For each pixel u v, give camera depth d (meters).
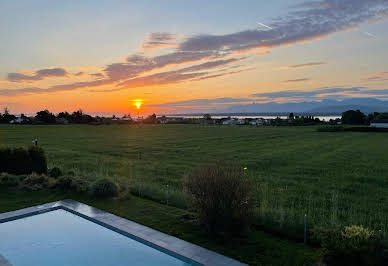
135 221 8.12
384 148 32.06
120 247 7.00
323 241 5.73
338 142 39.44
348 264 5.29
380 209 10.86
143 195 10.94
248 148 32.38
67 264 6.41
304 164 21.69
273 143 38.22
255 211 7.78
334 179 16.50
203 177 7.41
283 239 7.05
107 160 23.28
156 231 7.35
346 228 5.77
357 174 17.94
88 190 11.15
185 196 9.06
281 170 19.28
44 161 14.80
